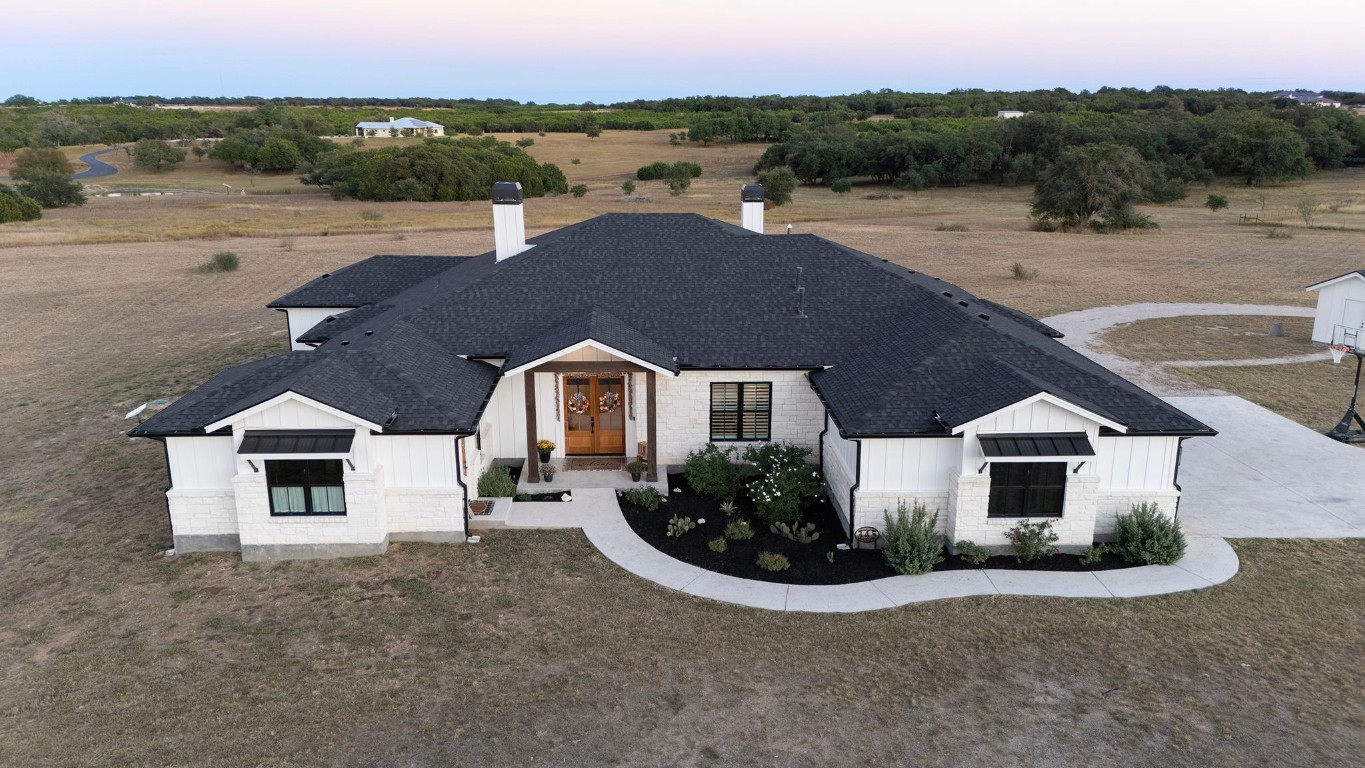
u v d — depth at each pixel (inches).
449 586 624.1
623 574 644.1
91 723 476.7
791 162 4869.6
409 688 505.7
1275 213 3294.8
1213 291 1834.4
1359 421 922.7
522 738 462.3
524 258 952.3
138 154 5324.8
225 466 664.4
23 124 6958.7
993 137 4815.5
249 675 518.9
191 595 613.6
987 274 2064.5
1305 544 686.5
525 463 824.9
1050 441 636.7
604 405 843.4
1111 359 1272.1
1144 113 6161.4
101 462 887.1
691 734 465.7
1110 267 2161.7
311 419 641.0
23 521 746.2
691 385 810.8
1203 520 728.3
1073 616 584.1
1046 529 657.6
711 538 703.7
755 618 584.1
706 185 4493.1
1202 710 485.7
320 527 660.7
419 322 837.2
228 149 5270.7
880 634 563.8
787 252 981.8
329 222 2938.0
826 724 474.0
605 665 529.0
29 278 1982.0
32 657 541.6
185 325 1545.3
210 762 445.1
